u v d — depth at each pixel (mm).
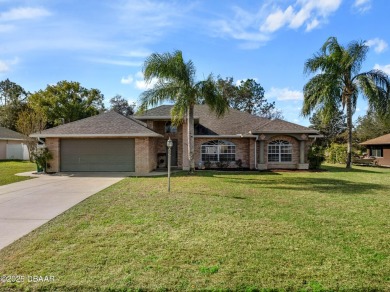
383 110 20484
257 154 21656
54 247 5176
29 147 26672
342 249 5094
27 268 4332
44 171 18641
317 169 21266
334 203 8945
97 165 19062
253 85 50719
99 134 18375
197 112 25438
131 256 4750
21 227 6449
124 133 18375
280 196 10102
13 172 18859
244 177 15969
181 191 11070
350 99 21766
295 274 4145
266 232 6023
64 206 8555
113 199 9562
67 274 4133
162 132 22859
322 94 20641
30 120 30828
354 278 4039
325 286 3822
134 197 9883
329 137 45062
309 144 22594
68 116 46031
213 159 22219
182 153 22312
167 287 3783
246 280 3971
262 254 4844
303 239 5605
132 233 5945
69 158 19094
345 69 21109
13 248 5160
